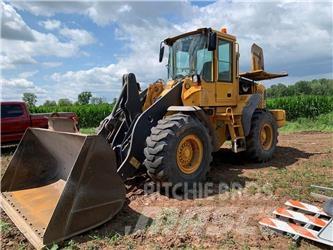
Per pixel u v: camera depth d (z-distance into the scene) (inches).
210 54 224.5
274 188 192.9
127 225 145.3
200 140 196.4
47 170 181.2
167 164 174.9
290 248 122.6
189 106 202.5
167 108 199.3
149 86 218.2
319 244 125.6
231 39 243.3
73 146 151.8
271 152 277.7
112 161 143.6
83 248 125.0
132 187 195.9
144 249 125.1
